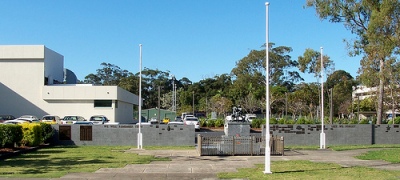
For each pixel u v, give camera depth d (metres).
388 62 26.92
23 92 46.22
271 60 83.81
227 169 15.00
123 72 113.25
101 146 26.03
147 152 22.00
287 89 81.81
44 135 25.12
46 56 47.47
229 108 73.69
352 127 27.92
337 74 67.94
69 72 65.06
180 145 26.52
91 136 26.69
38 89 46.25
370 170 14.59
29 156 19.41
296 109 66.25
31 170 14.45
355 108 70.88
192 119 42.38
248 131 22.52
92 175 13.43
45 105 46.12
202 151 20.17
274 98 68.56
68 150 22.89
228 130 22.50
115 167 15.45
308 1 30.38
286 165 16.05
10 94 46.22
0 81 46.22
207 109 78.12
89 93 45.91
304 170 14.62
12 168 14.95
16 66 46.38
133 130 26.80
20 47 46.28
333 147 25.84
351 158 19.08
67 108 46.12
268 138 14.01
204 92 96.50
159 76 108.06
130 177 13.09
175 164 16.53
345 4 29.47
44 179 12.52
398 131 28.48
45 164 16.25
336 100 68.12
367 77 30.20
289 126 27.30
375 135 28.33
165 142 26.59
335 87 68.62
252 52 84.06
